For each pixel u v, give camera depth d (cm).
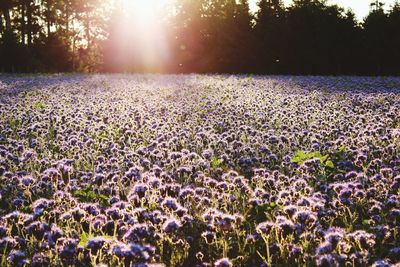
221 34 7494
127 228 445
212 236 450
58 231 433
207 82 2914
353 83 2802
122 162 754
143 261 362
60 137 990
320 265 370
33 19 7944
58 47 6388
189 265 445
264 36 7350
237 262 438
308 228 441
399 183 586
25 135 1030
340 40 7056
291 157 789
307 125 1148
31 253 443
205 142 946
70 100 1748
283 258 431
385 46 6869
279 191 582
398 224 508
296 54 7219
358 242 419
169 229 423
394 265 387
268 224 443
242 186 586
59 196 539
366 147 800
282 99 1686
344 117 1209
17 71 5462
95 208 489
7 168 743
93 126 1109
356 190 547
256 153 820
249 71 7400
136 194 503
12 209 572
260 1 7475
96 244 391
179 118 1301
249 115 1284
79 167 766
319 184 632
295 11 7238
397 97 1770
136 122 1145
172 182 598
